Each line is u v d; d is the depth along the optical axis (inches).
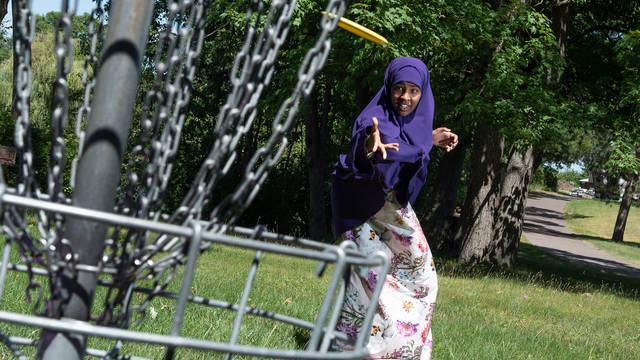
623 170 596.1
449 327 233.5
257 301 218.4
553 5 668.7
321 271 50.4
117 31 47.3
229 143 50.2
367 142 136.6
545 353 215.5
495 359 189.9
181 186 896.9
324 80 731.4
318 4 520.4
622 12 756.0
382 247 140.6
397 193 139.6
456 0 546.9
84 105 51.9
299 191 1035.3
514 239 706.2
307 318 203.5
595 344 259.0
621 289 668.1
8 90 1425.9
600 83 721.6
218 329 159.3
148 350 130.3
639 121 611.5
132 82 47.6
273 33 52.1
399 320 139.9
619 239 1771.7
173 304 181.6
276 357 43.6
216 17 594.2
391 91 146.6
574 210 2709.2
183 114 52.4
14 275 183.2
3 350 116.8
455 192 922.7
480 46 585.9
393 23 468.4
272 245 43.8
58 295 47.1
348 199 142.1
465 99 552.7
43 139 577.9
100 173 46.8
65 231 47.5
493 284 497.7
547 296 462.9
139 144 48.8
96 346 126.4
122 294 52.0
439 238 916.6
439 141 150.8
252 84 50.8
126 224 40.6
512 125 556.1
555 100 601.3
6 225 48.9
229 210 52.0
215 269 322.7
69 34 45.1
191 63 52.8
